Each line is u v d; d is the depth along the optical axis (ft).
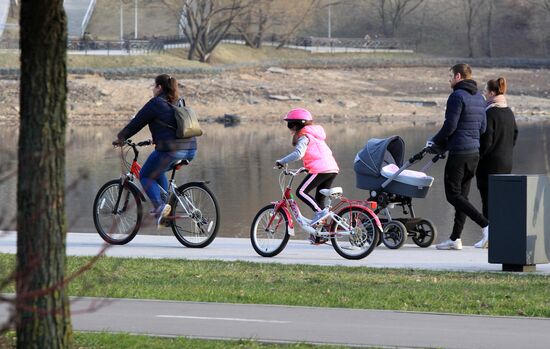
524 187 151.02
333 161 173.47
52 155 88.28
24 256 88.43
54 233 88.79
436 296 131.64
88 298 129.18
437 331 111.04
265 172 443.73
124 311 121.39
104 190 183.11
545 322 116.78
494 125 182.80
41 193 88.07
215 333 109.29
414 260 167.43
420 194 180.45
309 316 119.14
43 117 87.86
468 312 122.72
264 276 148.66
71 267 151.74
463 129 176.76
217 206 180.55
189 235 182.29
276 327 112.57
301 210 296.10
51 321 89.35
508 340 106.52
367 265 160.97
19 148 88.48
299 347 102.47
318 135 173.27
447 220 288.10
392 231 181.88
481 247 184.03
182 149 176.14
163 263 160.15
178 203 180.65
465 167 178.40
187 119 175.22
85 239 193.26
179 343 103.09
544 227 153.58
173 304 126.31
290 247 184.03
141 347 101.50
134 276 146.82
